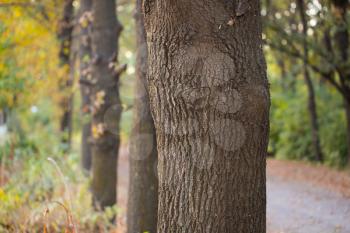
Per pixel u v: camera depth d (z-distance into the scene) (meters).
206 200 3.07
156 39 3.09
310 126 14.44
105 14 7.32
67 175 7.77
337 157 12.91
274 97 17.08
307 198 8.30
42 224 5.52
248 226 3.10
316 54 11.59
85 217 6.16
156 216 4.75
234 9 2.98
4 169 8.19
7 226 5.41
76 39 14.21
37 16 10.74
